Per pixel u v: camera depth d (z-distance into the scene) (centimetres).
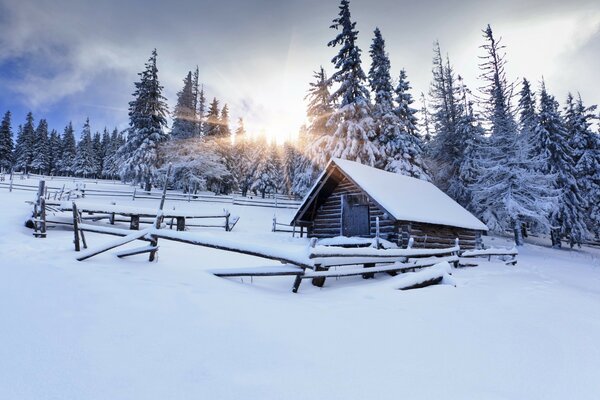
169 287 515
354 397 251
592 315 587
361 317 477
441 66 3781
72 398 220
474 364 332
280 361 306
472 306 584
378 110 2580
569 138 3303
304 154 2522
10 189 2619
